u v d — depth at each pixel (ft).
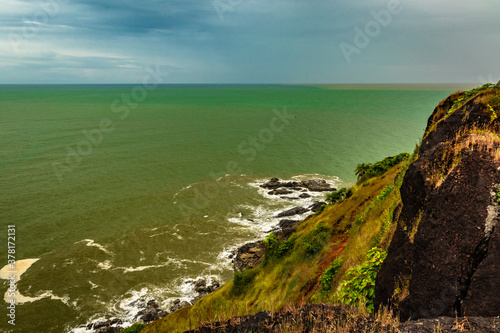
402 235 22.18
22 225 153.69
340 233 70.44
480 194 17.08
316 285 52.01
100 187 205.36
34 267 122.42
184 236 146.51
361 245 44.11
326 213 91.45
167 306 104.78
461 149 19.88
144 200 185.68
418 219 20.99
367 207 68.69
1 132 370.12
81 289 111.45
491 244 15.85
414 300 17.95
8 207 172.45
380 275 23.12
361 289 27.27
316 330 16.26
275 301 57.16
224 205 179.32
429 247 17.93
